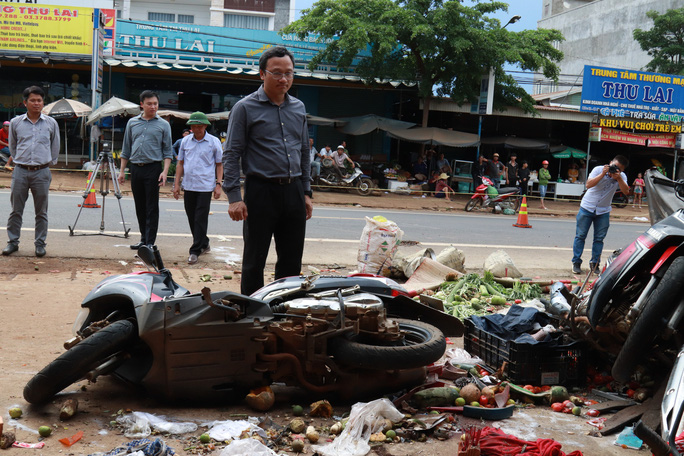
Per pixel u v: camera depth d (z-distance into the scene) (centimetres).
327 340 404
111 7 2306
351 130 2409
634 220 2166
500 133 2870
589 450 363
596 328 450
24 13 2200
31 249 880
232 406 405
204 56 2397
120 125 2391
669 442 291
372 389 415
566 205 2550
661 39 3656
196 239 880
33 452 329
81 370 372
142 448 331
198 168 870
